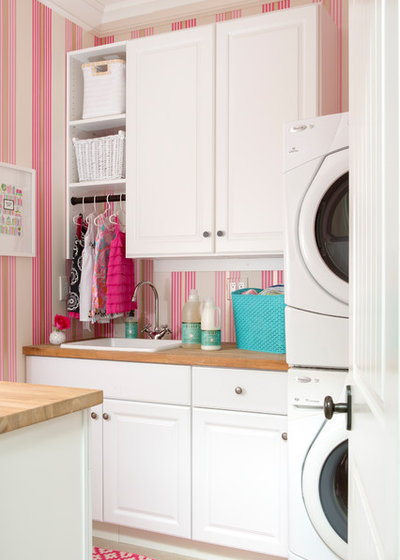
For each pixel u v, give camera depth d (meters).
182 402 2.31
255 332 2.41
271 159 2.40
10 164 2.63
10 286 2.65
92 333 3.19
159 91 2.64
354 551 0.85
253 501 2.16
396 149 0.43
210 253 2.52
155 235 2.65
